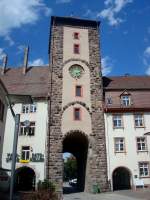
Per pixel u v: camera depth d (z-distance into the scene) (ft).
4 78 149.38
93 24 149.18
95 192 115.03
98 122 127.75
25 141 121.49
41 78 147.43
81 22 147.54
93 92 133.08
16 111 126.31
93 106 130.31
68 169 343.46
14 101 38.96
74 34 144.25
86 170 128.77
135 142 125.80
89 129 125.90
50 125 123.13
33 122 125.08
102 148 123.44
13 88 140.15
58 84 131.54
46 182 101.86
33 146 120.57
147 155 123.75
